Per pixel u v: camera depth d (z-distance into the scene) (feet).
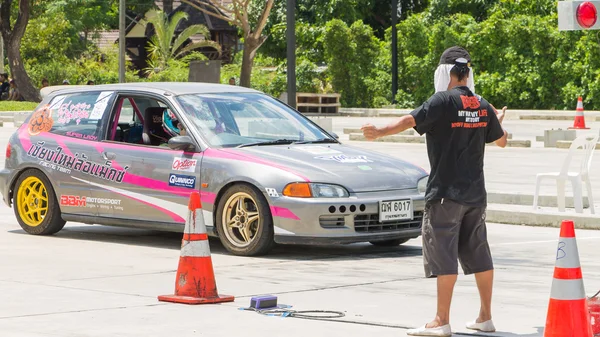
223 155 46.11
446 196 28.78
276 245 48.96
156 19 246.06
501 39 176.24
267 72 209.36
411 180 46.29
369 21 227.40
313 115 179.01
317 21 211.61
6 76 200.23
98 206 49.85
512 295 35.88
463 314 32.55
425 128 28.94
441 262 28.94
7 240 50.57
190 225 34.65
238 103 50.06
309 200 43.57
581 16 39.37
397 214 45.06
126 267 42.47
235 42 272.31
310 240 43.65
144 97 49.96
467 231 29.55
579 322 25.68
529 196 61.62
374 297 35.60
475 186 29.07
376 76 190.80
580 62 168.96
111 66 256.52
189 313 32.65
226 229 45.85
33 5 250.57
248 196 44.91
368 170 45.83
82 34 300.40
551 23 173.99
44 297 35.47
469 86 29.63
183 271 34.71
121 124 50.80
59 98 53.01
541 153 98.63
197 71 145.07
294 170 44.52
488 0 195.21
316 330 30.07
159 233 53.67
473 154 29.17
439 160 29.01
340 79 192.75
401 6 226.58
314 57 200.85
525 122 152.46
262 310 32.96
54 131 52.21
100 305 34.04
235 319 31.68
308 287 37.65
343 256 45.83
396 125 28.66
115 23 301.02
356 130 125.70
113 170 49.21
